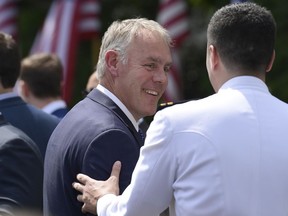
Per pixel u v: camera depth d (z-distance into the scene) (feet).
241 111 21.11
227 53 21.57
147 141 21.33
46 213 23.98
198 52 90.22
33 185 25.31
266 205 20.58
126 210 21.24
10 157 25.09
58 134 23.88
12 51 30.14
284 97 75.61
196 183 20.68
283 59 76.13
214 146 20.70
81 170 22.66
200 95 87.25
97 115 23.27
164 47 24.08
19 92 39.65
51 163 23.77
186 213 20.74
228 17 21.62
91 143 22.53
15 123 30.32
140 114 24.17
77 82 84.79
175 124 21.06
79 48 85.46
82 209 22.41
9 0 68.64
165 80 24.04
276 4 77.66
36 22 88.38
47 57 38.86
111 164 22.48
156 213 21.35
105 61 24.13
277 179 20.72
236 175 20.56
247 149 20.74
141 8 90.53
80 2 63.82
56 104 39.01
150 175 21.06
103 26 89.56
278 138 20.98
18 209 24.58
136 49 23.82
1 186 24.79
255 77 21.62
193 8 90.38
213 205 20.52
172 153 20.98
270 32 21.67
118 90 23.99
